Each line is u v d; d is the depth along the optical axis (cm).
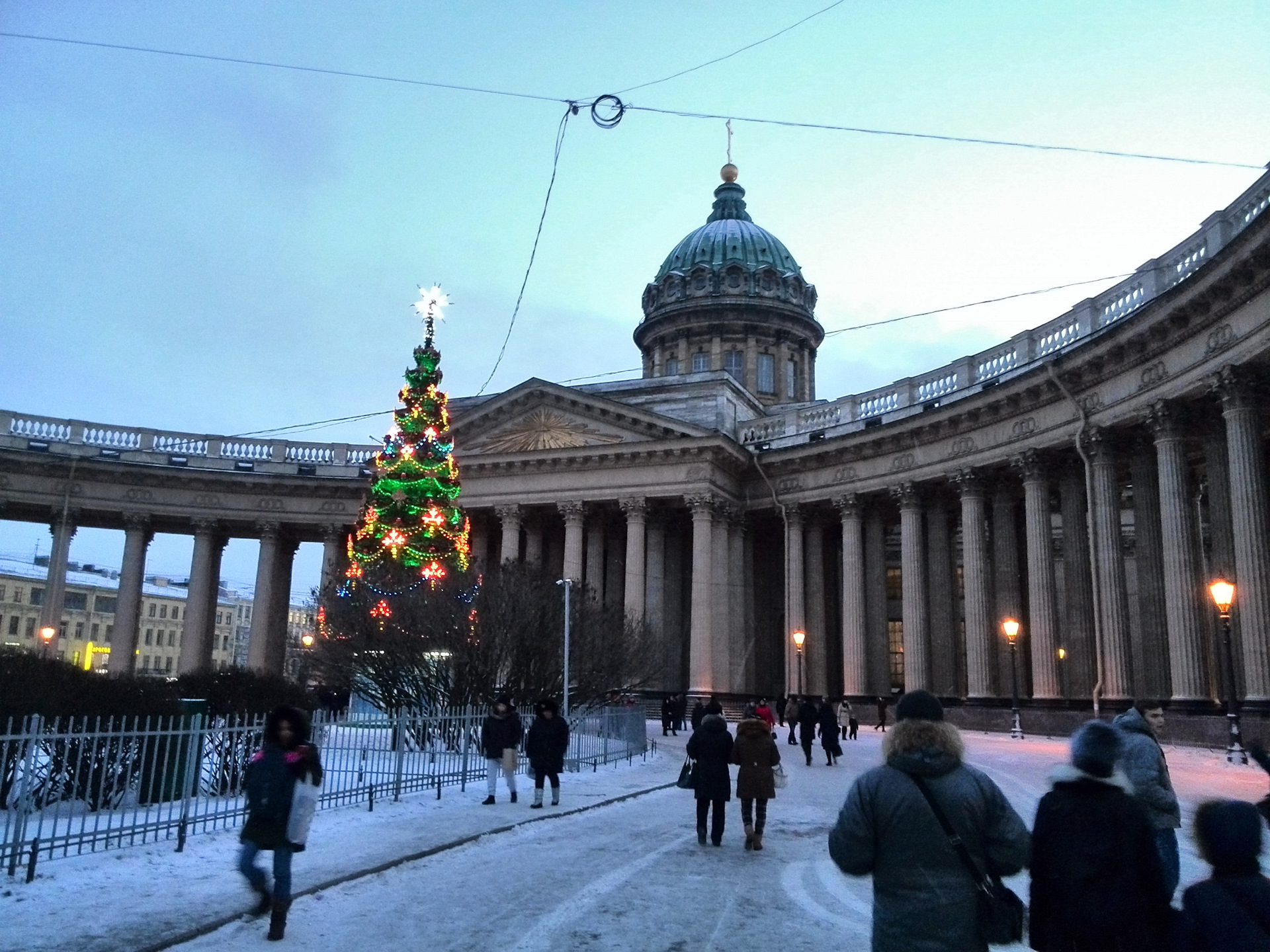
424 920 998
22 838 1108
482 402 6012
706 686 5066
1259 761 794
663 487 5372
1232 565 3425
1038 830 550
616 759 2911
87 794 1267
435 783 2034
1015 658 3794
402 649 3039
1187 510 3400
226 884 1101
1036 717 3997
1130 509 5819
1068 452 4131
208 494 6184
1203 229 3428
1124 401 3672
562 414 5688
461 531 3766
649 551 5531
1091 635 4050
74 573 11881
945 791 543
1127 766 800
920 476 4709
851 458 5066
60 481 5984
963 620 5875
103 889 1055
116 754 1462
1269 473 3541
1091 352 3716
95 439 6228
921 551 4709
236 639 14338
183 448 6331
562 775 2419
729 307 7656
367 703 3369
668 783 2320
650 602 5434
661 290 8012
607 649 3447
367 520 3703
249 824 938
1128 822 534
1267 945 459
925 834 536
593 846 1454
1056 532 5934
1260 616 3019
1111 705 3644
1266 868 1067
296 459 6391
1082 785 550
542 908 1062
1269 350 2975
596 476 5531
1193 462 4062
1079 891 521
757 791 1445
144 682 1636
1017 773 2389
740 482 5603
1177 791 1964
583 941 938
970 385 4556
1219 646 3881
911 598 4659
